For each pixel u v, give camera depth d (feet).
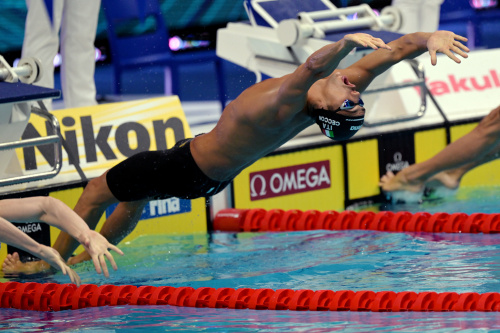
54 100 110.32
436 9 95.14
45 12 76.64
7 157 63.36
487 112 90.63
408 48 50.14
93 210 59.11
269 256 61.82
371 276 53.26
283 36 79.56
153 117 75.72
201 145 53.83
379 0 132.98
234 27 86.84
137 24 106.42
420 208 77.36
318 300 47.67
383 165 84.64
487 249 59.11
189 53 130.21
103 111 73.82
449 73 91.76
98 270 51.78
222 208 76.95
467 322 42.09
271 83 49.90
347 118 48.42
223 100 99.91
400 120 82.53
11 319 49.62
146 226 72.59
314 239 67.36
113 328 45.39
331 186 82.53
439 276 52.01
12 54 120.88
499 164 89.20
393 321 43.34
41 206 54.65
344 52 45.29
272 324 44.24
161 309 49.52
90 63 81.92
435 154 86.02
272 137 51.03
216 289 51.19
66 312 50.75
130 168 56.85
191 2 129.49
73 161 69.97
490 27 153.28
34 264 63.93
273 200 79.15
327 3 85.15
